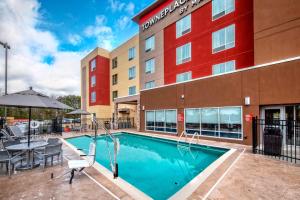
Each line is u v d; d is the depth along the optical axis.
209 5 16.27
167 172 7.16
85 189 4.51
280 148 7.78
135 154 10.23
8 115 39.72
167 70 20.03
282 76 9.44
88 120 28.91
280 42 10.47
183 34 18.42
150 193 5.34
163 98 16.81
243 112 11.01
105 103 31.59
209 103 12.96
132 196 4.13
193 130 14.05
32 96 6.41
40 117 41.78
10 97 5.91
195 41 17.27
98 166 6.39
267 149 8.05
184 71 18.17
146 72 22.84
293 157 7.52
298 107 9.19
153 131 17.61
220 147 10.14
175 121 15.58
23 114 41.88
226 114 11.95
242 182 4.92
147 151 11.01
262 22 11.18
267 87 9.99
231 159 7.27
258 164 6.56
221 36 15.31
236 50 14.33
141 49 23.69
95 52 32.00
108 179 5.18
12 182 4.96
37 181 5.04
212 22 16.02
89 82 34.09
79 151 9.12
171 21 19.67
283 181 5.00
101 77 31.42
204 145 10.95
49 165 6.61
